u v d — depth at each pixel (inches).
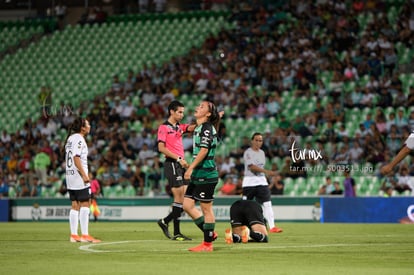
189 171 1238.3
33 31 4402.1
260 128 3312.0
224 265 1065.5
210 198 1282.0
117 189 3090.6
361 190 2844.5
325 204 2711.6
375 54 3521.2
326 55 3624.5
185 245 1466.5
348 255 1230.3
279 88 3516.2
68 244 1524.4
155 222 2805.1
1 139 3617.1
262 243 1508.4
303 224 2541.8
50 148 3368.6
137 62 4092.0
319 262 1114.7
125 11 4375.0
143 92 3673.7
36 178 3233.3
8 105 4065.0
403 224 2502.5
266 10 4013.3
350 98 3312.0
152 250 1330.0
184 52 4072.3
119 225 2519.7
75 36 4308.6
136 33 4242.1
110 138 3353.8
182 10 4320.9
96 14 4350.4
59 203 2984.7
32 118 3964.1
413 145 1274.6
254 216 1525.6
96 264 1080.2
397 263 1099.9
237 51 3809.1
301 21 3850.9
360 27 3789.4
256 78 3590.1
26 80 4163.4
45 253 1288.1
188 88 3659.0
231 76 3641.7
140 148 3245.6
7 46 4362.7
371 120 3127.5
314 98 3400.6
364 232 1990.7
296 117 3230.8
